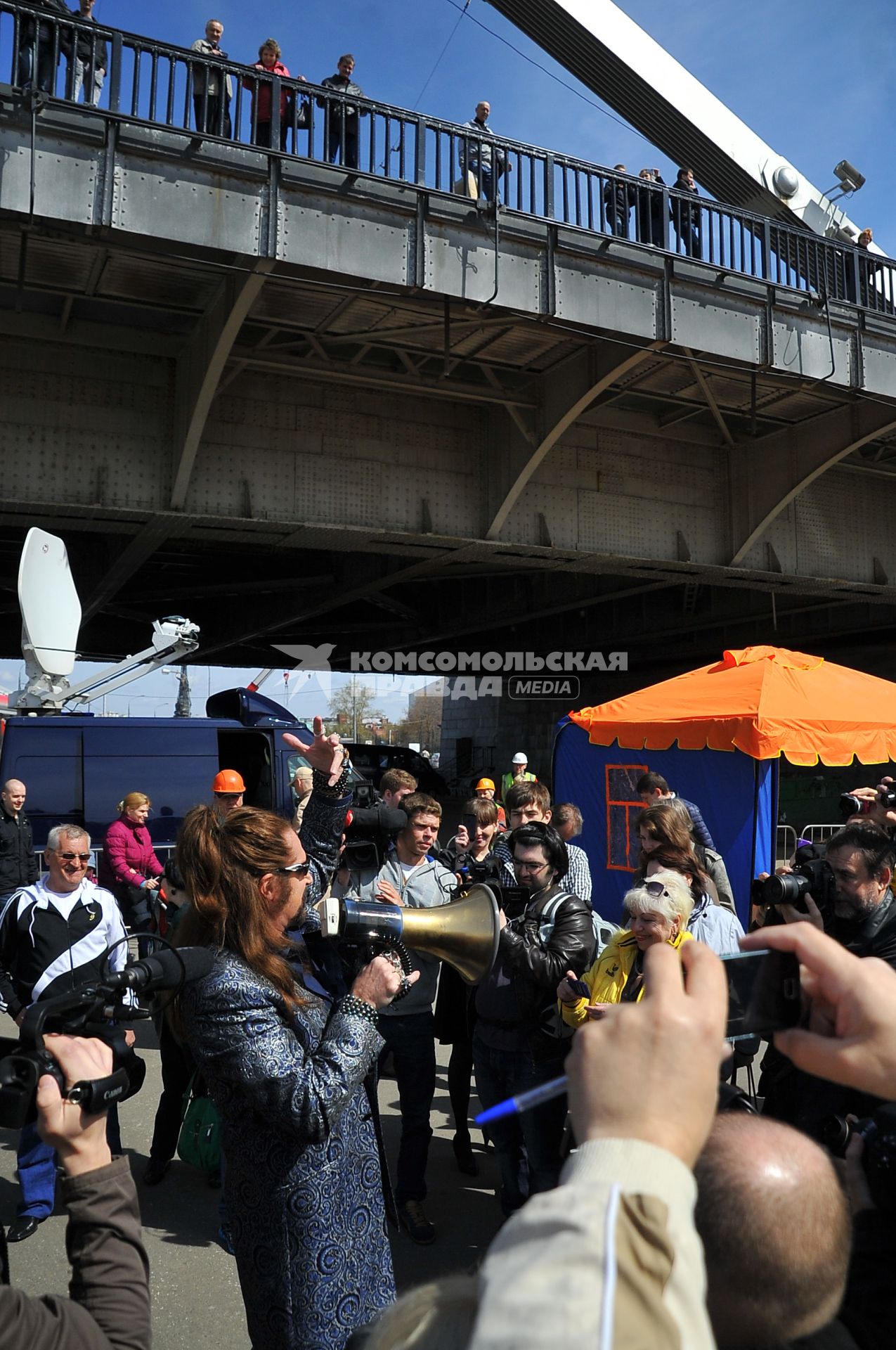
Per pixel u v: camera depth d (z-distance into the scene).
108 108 9.40
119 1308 1.16
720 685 9.30
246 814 2.36
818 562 18.02
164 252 10.21
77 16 9.27
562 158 11.86
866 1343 1.20
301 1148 2.15
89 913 4.54
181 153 9.86
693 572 17.19
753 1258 0.88
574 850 6.33
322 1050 2.12
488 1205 4.60
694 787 9.12
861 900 3.37
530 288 11.70
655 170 13.07
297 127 10.42
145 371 12.70
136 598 22.55
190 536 13.99
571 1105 0.76
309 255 10.44
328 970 3.60
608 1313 0.60
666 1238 0.65
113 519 12.84
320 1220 2.13
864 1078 0.92
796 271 14.07
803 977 1.00
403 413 14.43
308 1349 2.06
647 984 0.82
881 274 14.78
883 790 4.64
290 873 2.32
